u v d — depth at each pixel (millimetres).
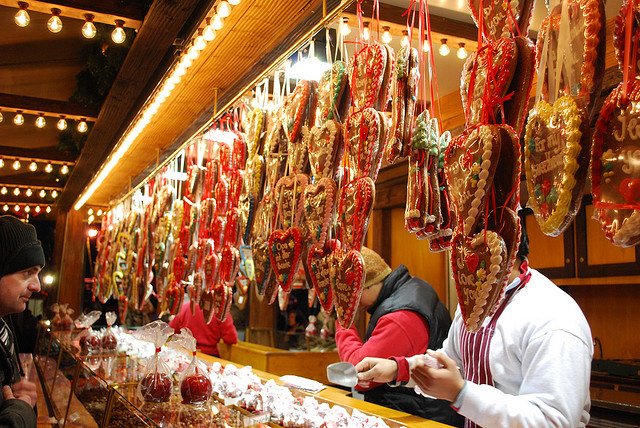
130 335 3799
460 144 1108
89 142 4352
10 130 6074
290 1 1857
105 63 4285
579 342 1418
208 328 4418
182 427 1560
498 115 1103
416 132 1381
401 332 2340
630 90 807
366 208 1482
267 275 2080
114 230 5988
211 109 3004
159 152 4113
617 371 2947
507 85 1065
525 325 1502
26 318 6730
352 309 1499
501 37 1124
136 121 3342
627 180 790
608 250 3154
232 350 5227
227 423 1607
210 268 2701
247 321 6598
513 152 1023
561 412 1336
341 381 1667
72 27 4258
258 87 2539
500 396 1397
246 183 2428
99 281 6750
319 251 1689
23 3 2451
